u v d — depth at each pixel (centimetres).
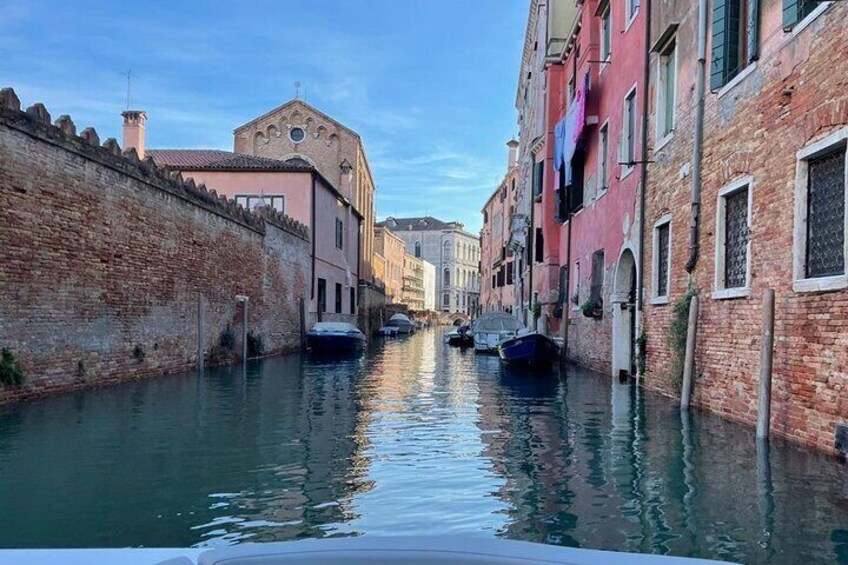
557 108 2250
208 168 2500
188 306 1483
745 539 432
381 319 4859
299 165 2516
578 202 1833
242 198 2512
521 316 3034
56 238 1002
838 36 621
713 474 587
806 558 402
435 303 9888
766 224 755
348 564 183
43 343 977
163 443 723
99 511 490
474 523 471
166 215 1370
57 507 498
